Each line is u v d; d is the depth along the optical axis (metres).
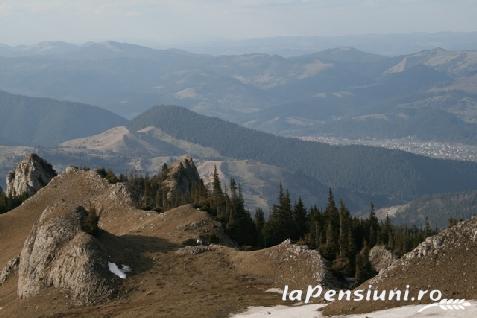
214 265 93.88
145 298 84.88
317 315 66.50
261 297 78.25
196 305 75.62
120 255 97.75
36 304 92.25
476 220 67.00
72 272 93.25
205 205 138.00
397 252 124.25
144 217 135.62
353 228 139.38
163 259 97.75
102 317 79.69
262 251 93.75
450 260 64.94
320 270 83.62
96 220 103.00
